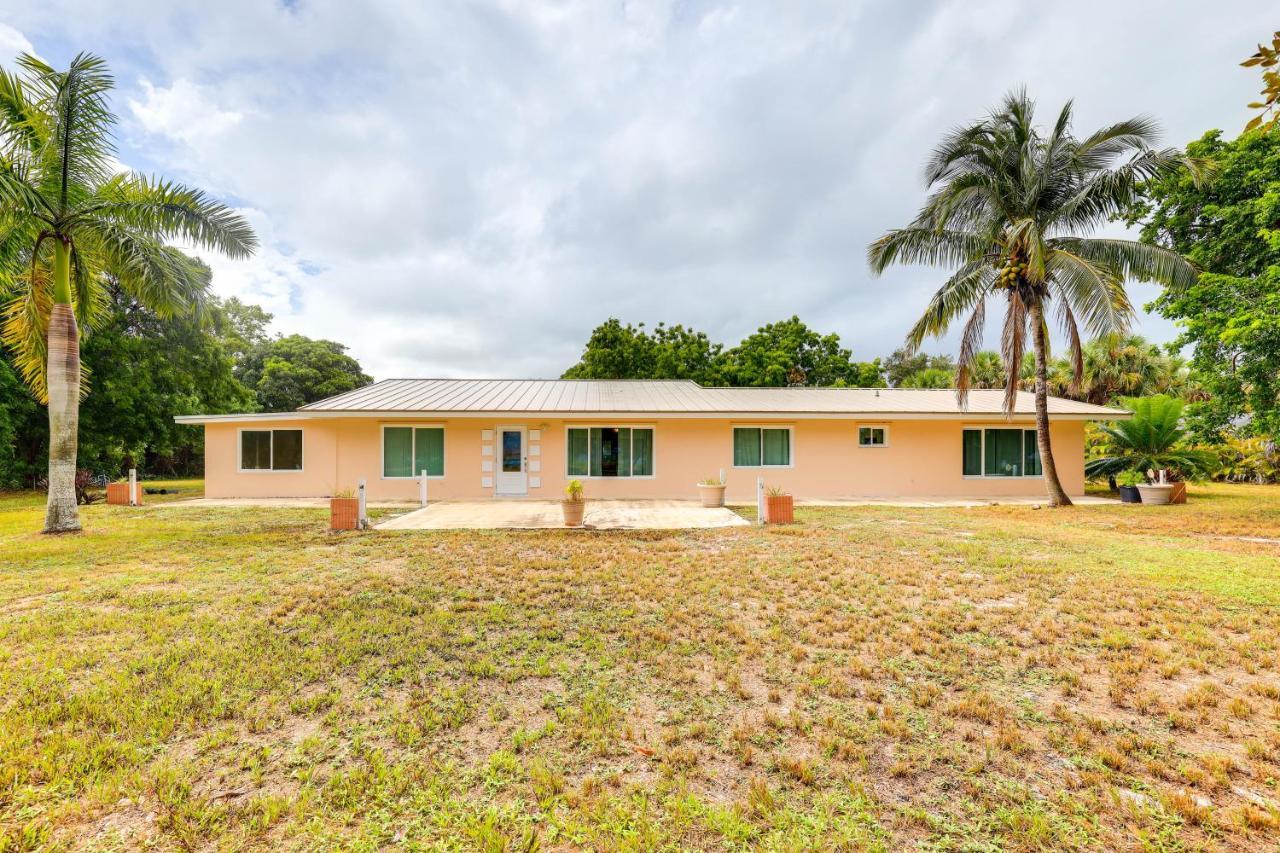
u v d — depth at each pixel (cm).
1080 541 862
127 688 352
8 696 344
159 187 1006
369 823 232
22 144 932
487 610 523
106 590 580
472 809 241
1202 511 1272
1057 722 316
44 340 1075
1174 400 1590
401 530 997
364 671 384
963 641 442
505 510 1307
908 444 1684
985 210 1330
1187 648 420
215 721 317
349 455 1568
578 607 534
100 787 253
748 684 367
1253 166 1266
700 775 267
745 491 1638
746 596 570
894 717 321
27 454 2052
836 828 228
